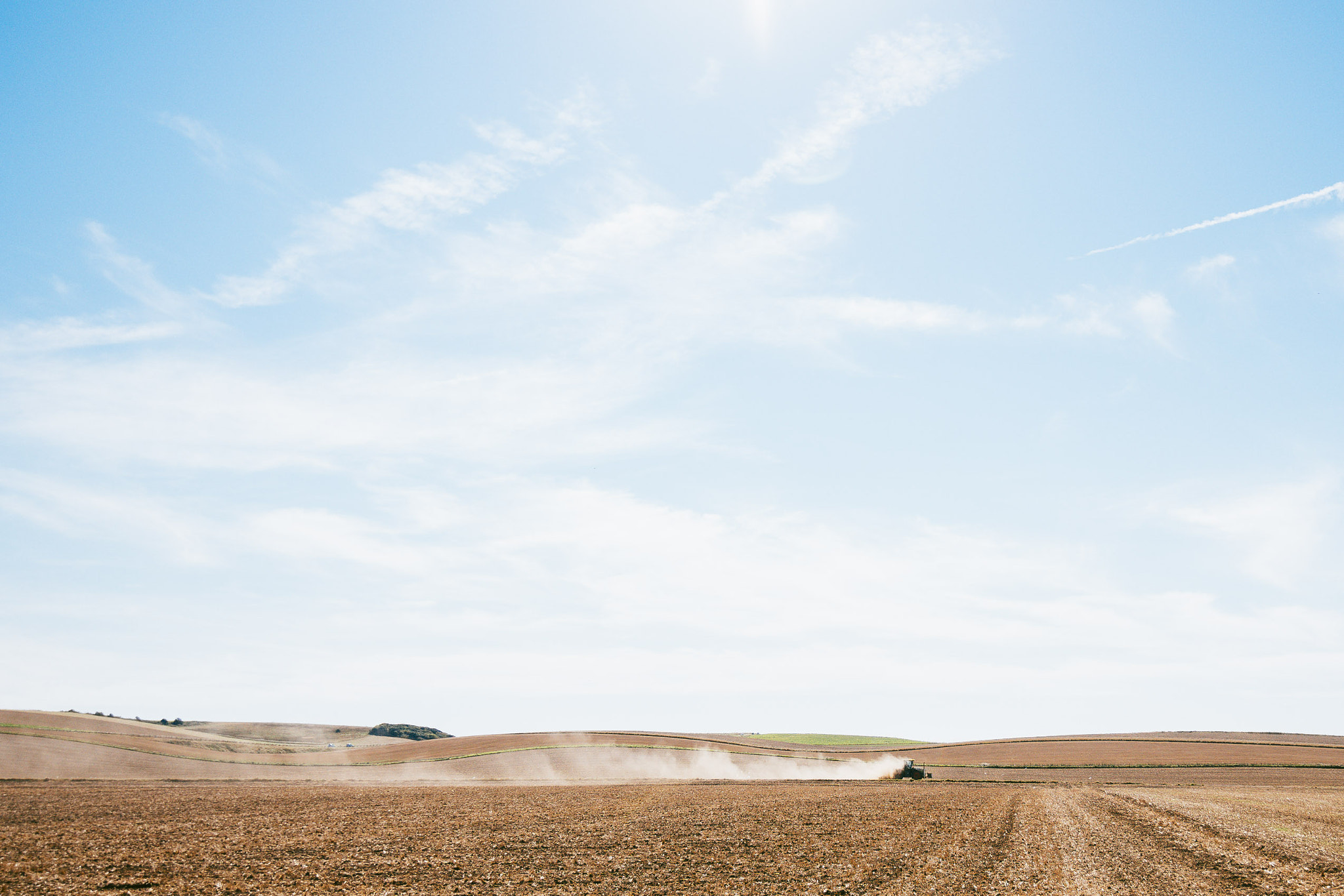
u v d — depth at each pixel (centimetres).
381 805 4419
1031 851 2895
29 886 2098
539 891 2205
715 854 2798
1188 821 3906
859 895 2178
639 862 2638
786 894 2191
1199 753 11200
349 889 2183
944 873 2481
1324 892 2262
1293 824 3844
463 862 2602
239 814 3819
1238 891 2267
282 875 2338
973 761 10738
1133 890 2253
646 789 5850
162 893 2077
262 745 12056
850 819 3841
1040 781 7681
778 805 4559
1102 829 3541
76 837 2898
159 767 7550
